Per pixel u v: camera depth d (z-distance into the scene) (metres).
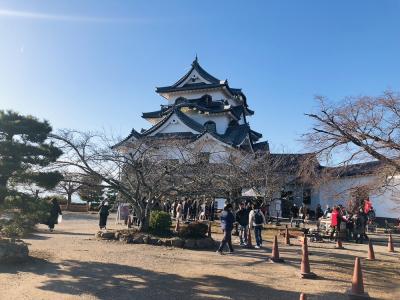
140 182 16.70
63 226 23.42
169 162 16.92
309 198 35.97
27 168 11.53
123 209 26.25
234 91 45.72
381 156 12.32
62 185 15.24
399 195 20.00
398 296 9.23
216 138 31.73
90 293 8.36
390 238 17.36
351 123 12.68
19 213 11.20
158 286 9.26
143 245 15.65
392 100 12.47
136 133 32.88
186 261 12.62
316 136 13.52
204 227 16.89
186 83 43.69
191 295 8.61
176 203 28.31
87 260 11.91
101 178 15.59
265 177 27.22
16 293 8.05
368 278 11.24
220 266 12.01
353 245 18.97
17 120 11.30
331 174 13.92
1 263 10.62
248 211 17.53
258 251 15.70
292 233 21.66
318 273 11.53
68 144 14.27
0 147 10.96
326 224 22.25
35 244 14.62
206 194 18.17
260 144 40.00
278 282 10.17
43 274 9.81
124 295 8.37
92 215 34.81
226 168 22.97
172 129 37.59
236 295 8.75
